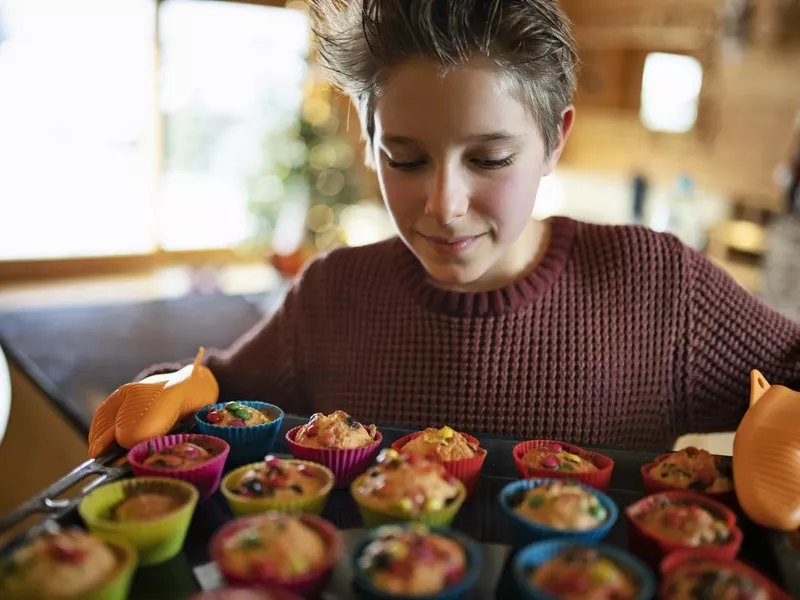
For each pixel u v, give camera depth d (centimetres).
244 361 120
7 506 212
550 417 105
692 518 73
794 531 74
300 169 420
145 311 304
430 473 81
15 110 447
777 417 81
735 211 338
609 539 79
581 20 415
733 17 330
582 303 107
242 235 516
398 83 85
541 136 91
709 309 106
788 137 312
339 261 119
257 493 80
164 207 508
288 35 490
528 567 67
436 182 86
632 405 106
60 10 441
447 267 92
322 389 117
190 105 498
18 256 466
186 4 474
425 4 81
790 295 278
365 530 81
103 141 478
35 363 231
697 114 357
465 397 106
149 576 73
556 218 115
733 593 60
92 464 86
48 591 60
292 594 65
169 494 79
